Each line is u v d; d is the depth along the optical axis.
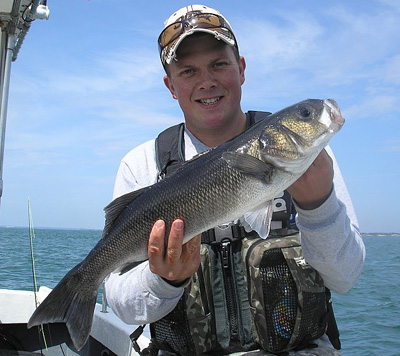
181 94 0.95
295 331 0.81
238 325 0.85
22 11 1.28
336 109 0.78
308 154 0.75
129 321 0.89
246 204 0.75
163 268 0.74
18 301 1.58
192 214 0.75
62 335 1.36
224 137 0.99
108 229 0.82
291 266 0.82
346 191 0.93
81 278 0.81
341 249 0.80
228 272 0.87
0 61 1.24
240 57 1.04
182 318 0.85
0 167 1.22
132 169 1.02
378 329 2.49
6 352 1.21
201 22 0.90
